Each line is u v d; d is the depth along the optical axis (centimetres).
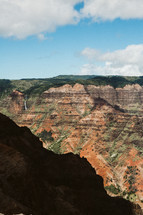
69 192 7319
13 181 5269
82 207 7062
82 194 7856
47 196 6206
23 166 5631
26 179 5588
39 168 7744
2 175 5184
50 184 6850
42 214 5356
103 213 7769
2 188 4919
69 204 6431
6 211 4238
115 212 7988
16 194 5044
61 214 6056
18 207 4412
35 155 8281
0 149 5666
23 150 7981
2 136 7862
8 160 5509
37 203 5544
